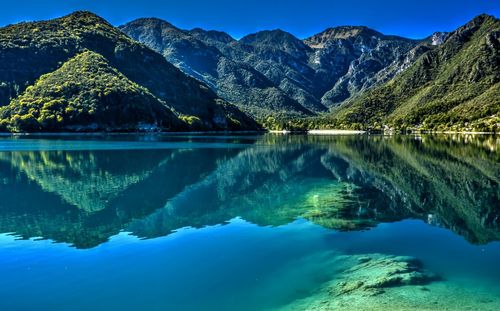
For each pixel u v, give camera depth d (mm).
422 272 17734
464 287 16078
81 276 17531
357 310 14109
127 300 15359
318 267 18469
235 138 150000
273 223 26344
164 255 20125
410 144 109688
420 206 31938
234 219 27516
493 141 122375
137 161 62812
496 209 30844
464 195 36406
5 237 23344
